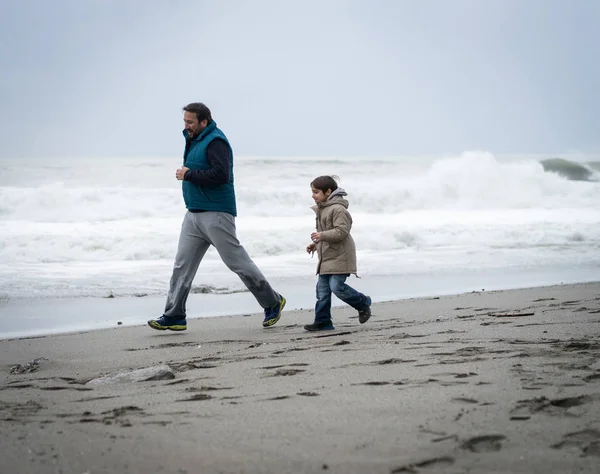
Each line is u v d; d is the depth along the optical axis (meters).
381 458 2.52
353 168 32.75
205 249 7.17
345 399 3.45
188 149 7.15
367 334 6.24
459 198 25.86
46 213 20.34
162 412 3.29
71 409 3.46
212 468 2.44
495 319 6.73
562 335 5.43
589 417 3.02
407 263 13.77
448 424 2.92
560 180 27.28
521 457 2.54
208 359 5.20
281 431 2.89
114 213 20.50
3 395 3.97
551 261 14.17
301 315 8.13
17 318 8.05
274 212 22.42
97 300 9.51
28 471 2.41
